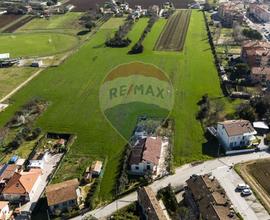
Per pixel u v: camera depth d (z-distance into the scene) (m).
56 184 109.81
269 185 111.56
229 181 113.12
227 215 93.94
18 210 104.56
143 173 117.69
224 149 128.38
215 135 136.62
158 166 120.75
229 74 190.25
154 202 99.44
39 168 121.19
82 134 141.25
